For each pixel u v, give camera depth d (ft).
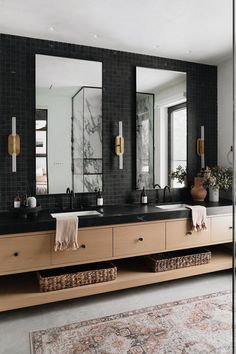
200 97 12.80
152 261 10.00
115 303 9.04
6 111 9.82
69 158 10.62
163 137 12.05
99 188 11.07
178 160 12.40
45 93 10.30
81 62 10.70
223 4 8.00
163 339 7.18
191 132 12.63
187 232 10.29
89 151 10.90
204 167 12.88
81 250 8.82
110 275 9.25
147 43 10.62
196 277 11.08
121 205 11.25
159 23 9.06
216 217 10.81
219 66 12.95
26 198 9.66
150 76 11.79
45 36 9.96
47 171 10.36
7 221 8.33
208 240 10.66
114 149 11.29
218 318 8.10
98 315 8.33
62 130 10.52
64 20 8.81
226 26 9.29
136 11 8.32
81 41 10.41
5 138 9.82
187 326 7.72
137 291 9.89
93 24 9.09
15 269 8.12
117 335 7.36
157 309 8.61
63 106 10.53
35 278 9.52
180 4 7.98
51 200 10.46
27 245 8.21
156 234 9.80
